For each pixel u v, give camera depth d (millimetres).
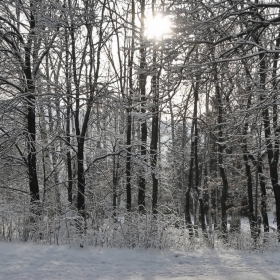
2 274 7609
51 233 11242
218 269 8734
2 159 14930
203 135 24906
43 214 12242
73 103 14406
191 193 26844
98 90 14094
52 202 14422
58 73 16594
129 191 15508
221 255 10453
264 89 7191
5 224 11422
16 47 14039
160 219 11750
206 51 6727
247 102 9242
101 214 13453
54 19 7750
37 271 7918
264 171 21922
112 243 11062
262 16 6965
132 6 13156
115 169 21125
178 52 6570
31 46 14109
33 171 14508
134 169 15930
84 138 14367
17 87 13805
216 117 20641
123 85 14797
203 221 20469
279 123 11531
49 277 7531
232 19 6621
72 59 13898
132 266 8742
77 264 8656
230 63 7797
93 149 17062
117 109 14781
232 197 24453
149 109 7973
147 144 15570
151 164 15227
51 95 14320
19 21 14000
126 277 7770
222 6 6410
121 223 11648
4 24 14445
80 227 11383
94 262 8922
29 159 14570
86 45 13938
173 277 7898
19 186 17438
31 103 13961
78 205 13758
